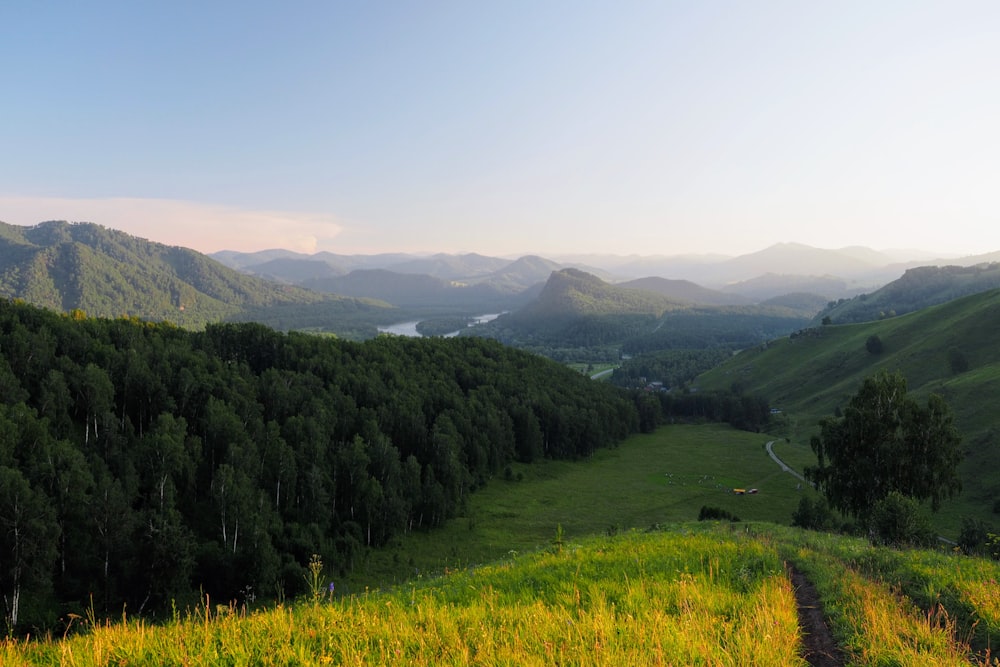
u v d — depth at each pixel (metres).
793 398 193.88
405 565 68.88
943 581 13.13
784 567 15.53
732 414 179.62
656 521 86.62
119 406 80.12
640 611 10.85
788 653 8.59
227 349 116.62
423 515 83.88
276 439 74.19
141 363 80.44
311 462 76.19
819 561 16.69
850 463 41.84
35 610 43.06
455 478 92.06
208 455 73.69
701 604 11.30
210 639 8.59
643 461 134.50
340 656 8.16
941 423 39.22
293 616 9.90
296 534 64.56
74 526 50.53
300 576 55.97
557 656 8.11
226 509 60.31
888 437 39.69
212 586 55.47
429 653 8.31
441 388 126.31
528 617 10.09
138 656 7.95
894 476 39.59
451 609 11.24
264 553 54.91
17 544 42.47
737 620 10.14
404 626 9.52
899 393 40.38
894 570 15.43
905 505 29.27
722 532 27.92
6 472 43.25
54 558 45.41
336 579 61.78
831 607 11.66
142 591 49.97
